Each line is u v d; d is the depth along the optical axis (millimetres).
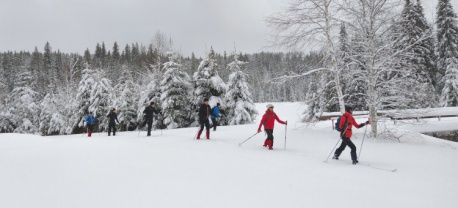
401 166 8062
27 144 13602
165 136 15156
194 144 11828
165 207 4691
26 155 9711
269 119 10664
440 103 26719
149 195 5297
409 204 4914
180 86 27094
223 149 10555
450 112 18438
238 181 6262
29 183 6129
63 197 5207
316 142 12148
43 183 6117
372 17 12586
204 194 5355
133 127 31203
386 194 5461
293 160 8625
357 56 13414
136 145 11703
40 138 16812
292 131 15164
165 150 10297
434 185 6129
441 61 27828
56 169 7430
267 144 10914
